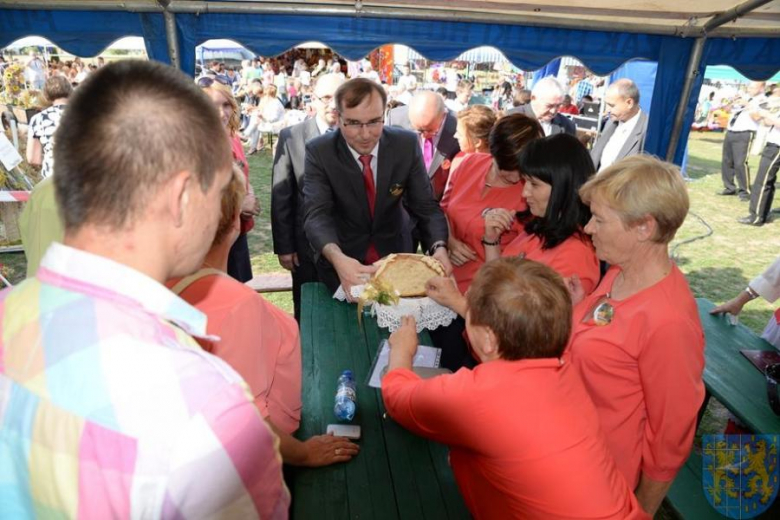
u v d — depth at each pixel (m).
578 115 10.06
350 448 1.56
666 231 1.35
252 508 0.67
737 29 3.59
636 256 1.42
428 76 18.58
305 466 1.50
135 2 3.01
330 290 2.70
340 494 1.43
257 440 0.67
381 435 1.65
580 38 3.56
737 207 8.07
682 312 1.34
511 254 2.05
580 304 1.66
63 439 0.60
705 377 2.31
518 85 16.83
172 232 0.68
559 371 1.16
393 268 2.19
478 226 2.47
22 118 6.68
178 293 1.07
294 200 3.44
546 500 1.10
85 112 0.62
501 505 1.20
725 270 5.60
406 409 1.28
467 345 2.41
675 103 3.87
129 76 0.65
